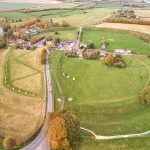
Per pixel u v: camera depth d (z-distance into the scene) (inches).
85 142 6018.7
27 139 5964.6
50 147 5792.3
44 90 7839.6
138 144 6067.9
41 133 6195.9
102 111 7111.2
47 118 6653.5
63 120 5856.3
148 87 7672.2
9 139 5816.9
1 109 7003.0
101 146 5954.7
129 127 6614.2
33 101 7342.5
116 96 7652.6
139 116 7066.9
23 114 6820.9
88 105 7224.4
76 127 5984.3
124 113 7150.6
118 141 6122.1
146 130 6515.8
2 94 7657.5
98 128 6530.5
